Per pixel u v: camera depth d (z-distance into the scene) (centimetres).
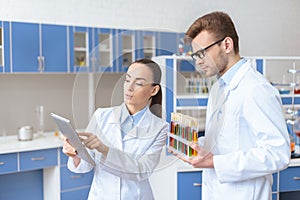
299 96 331
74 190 358
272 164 149
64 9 394
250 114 152
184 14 451
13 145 337
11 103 382
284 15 502
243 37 480
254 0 484
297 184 283
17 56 342
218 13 161
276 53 500
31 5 377
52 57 358
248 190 161
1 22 334
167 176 256
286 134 151
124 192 162
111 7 416
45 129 400
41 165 340
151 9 436
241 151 155
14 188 367
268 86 154
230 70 161
